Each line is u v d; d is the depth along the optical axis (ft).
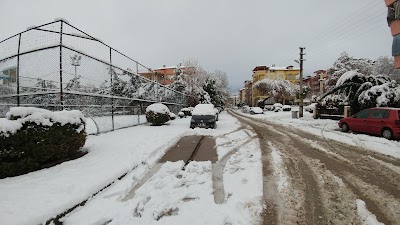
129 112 50.85
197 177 17.61
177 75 140.05
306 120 75.10
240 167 20.27
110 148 26.55
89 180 15.79
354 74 65.92
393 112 35.09
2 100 37.29
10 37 34.04
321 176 18.03
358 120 41.24
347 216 11.93
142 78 57.06
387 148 28.63
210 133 42.01
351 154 25.52
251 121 73.41
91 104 37.06
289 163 21.70
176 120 70.44
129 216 11.89
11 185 14.76
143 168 20.06
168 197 14.01
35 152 17.92
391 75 109.50
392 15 41.42
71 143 21.27
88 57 35.58
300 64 90.53
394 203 13.37
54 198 12.92
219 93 184.14
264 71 241.14
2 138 15.93
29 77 33.04
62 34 30.17
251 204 13.17
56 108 30.89
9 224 10.19
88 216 11.95
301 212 12.34
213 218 11.60
